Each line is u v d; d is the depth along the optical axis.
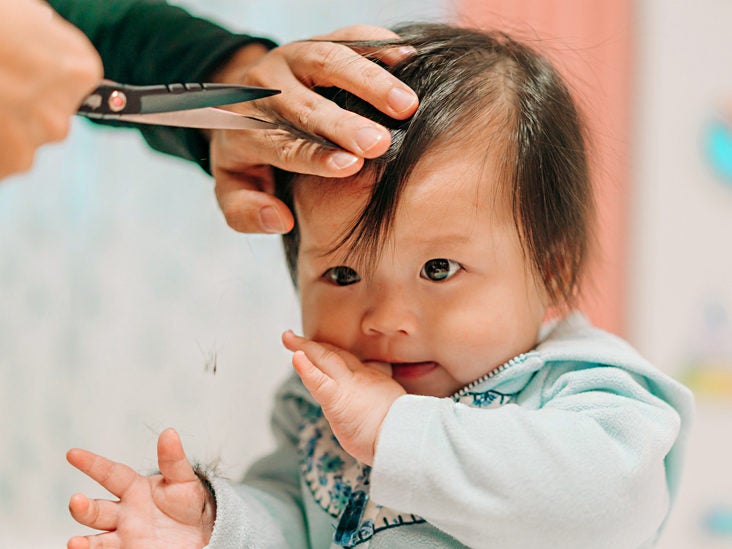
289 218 0.62
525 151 0.63
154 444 0.70
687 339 1.57
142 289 1.55
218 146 0.67
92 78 0.39
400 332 0.61
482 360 0.63
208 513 0.59
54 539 1.53
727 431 1.57
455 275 0.61
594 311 1.51
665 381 0.63
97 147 1.57
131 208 1.56
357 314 0.62
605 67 1.50
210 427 0.81
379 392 0.57
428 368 0.64
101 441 1.51
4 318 1.57
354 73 0.58
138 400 1.50
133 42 0.76
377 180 0.58
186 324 1.52
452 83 0.63
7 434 1.55
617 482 0.54
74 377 1.54
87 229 1.57
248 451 0.86
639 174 1.56
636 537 0.56
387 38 0.66
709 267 1.57
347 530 0.62
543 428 0.55
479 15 1.42
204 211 1.55
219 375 0.91
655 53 1.55
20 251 1.59
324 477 0.68
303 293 0.65
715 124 1.57
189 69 0.73
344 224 0.60
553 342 0.67
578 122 0.71
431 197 0.59
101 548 0.56
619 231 1.54
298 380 0.75
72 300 1.56
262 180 0.67
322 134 0.56
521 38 0.82
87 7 0.77
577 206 0.69
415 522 0.62
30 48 0.37
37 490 1.54
